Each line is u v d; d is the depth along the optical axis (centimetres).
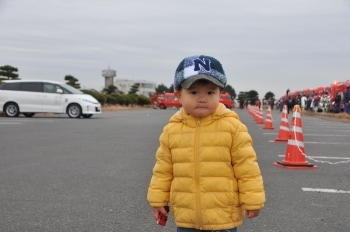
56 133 1248
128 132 1316
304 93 4547
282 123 1096
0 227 396
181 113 262
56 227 398
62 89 2064
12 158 769
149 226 404
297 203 483
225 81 252
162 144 267
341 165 731
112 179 595
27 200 484
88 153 841
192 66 246
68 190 530
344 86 3206
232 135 251
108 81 7900
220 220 249
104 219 422
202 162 250
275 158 803
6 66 4034
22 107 2047
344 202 489
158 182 266
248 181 250
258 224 412
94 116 2391
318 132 1446
